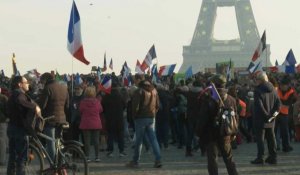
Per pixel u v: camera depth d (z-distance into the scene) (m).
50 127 17.61
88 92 22.50
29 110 15.76
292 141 32.19
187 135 24.78
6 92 24.89
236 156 24.47
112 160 23.66
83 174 18.03
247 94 31.61
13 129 15.88
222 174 18.94
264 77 20.70
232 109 14.74
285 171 19.64
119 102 24.77
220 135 14.66
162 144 29.92
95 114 22.53
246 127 33.94
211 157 14.77
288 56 40.22
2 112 22.25
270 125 21.08
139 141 20.89
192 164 21.98
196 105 24.30
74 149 16.52
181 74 52.75
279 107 20.77
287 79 25.16
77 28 22.72
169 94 29.09
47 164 18.88
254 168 20.42
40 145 16.45
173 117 29.16
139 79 23.73
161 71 48.56
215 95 14.66
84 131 22.55
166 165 21.70
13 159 16.17
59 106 17.80
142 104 20.53
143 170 20.34
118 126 24.75
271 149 21.36
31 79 19.31
